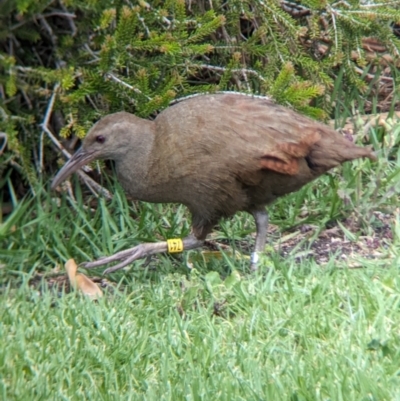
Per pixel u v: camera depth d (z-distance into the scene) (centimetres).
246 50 1233
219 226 1159
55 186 1044
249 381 788
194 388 776
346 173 1187
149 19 1145
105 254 1090
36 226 1112
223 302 940
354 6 1243
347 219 1157
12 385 800
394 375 784
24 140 1162
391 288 936
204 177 988
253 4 1232
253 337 868
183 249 1044
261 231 1054
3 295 977
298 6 1306
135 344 859
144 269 1070
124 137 1012
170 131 995
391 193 1146
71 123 1112
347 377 781
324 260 1073
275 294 949
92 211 1182
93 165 1174
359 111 1335
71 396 788
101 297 963
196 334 871
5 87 1115
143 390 802
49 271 1063
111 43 1080
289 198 1195
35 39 1140
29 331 886
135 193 1034
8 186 1204
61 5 1140
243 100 1016
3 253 1056
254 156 973
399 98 1362
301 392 762
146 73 1119
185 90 1180
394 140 1212
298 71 1291
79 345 859
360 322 869
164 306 939
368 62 1377
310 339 857
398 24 1400
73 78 1100
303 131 991
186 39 1146
